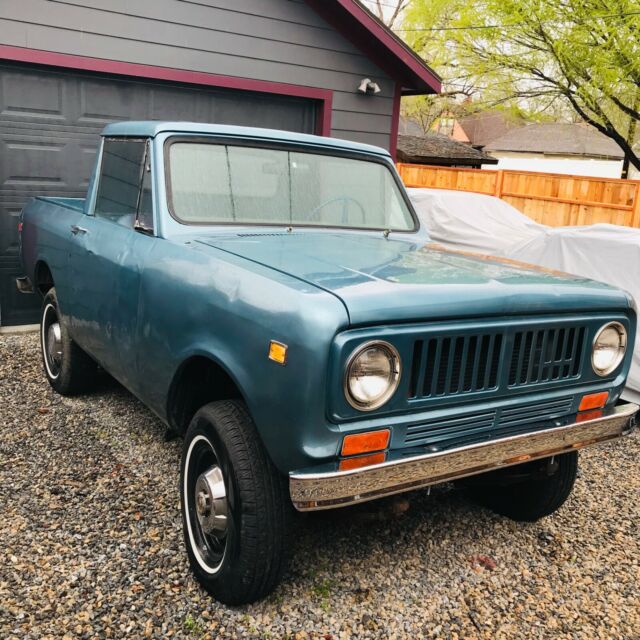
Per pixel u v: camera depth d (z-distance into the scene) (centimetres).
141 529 329
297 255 300
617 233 609
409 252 339
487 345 262
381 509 295
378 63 870
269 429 240
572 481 340
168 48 725
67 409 476
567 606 296
